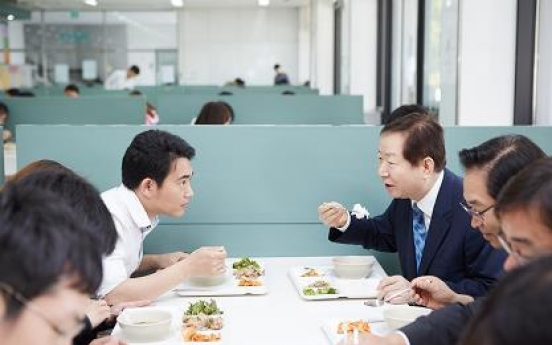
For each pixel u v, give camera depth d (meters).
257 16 12.90
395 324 1.49
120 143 2.32
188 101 5.88
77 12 12.84
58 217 0.75
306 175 2.34
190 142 2.31
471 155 1.34
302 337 1.48
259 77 13.03
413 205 1.96
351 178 2.35
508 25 3.16
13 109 5.38
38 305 0.72
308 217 2.35
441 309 1.30
